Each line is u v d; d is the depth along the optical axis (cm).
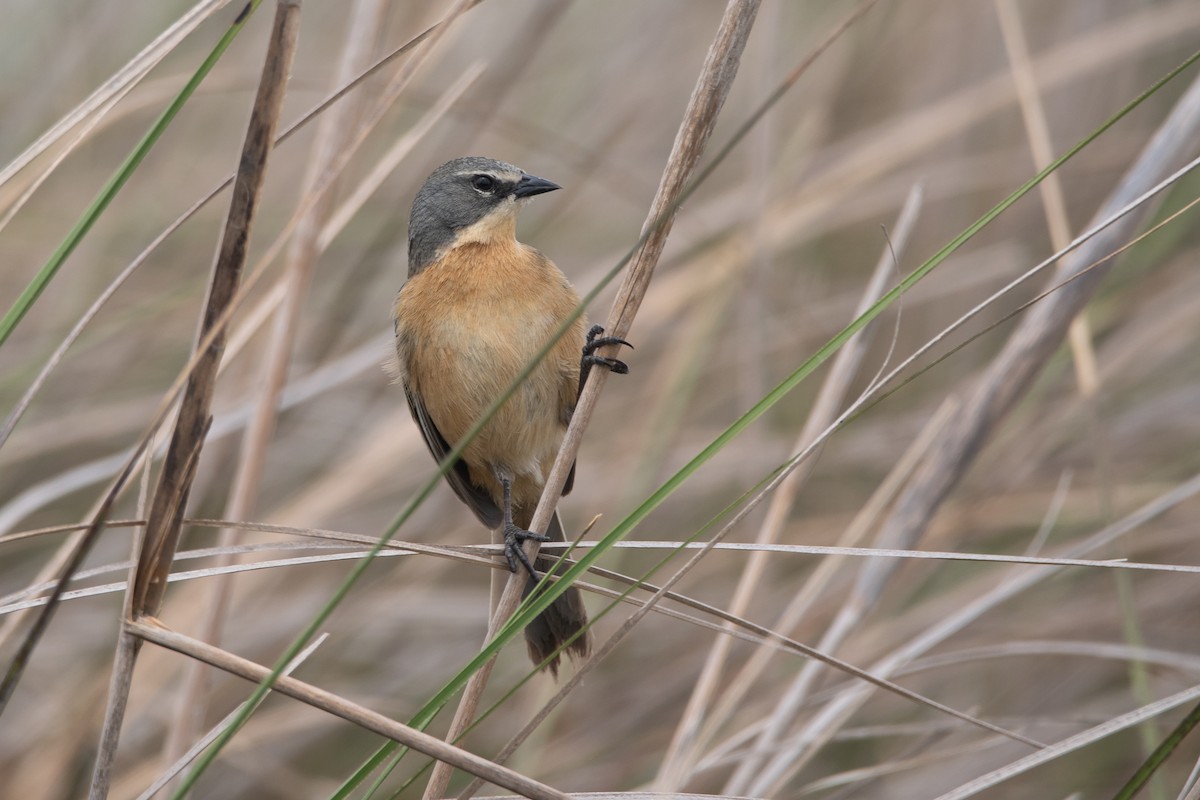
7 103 1346
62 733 979
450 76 1423
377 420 1250
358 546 713
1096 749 1047
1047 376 1157
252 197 505
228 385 1155
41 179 601
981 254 1342
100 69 1306
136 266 566
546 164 1405
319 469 1230
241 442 1098
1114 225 848
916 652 859
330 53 1388
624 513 1066
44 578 732
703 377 1294
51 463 1197
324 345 1251
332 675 1143
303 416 1257
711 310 1147
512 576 667
